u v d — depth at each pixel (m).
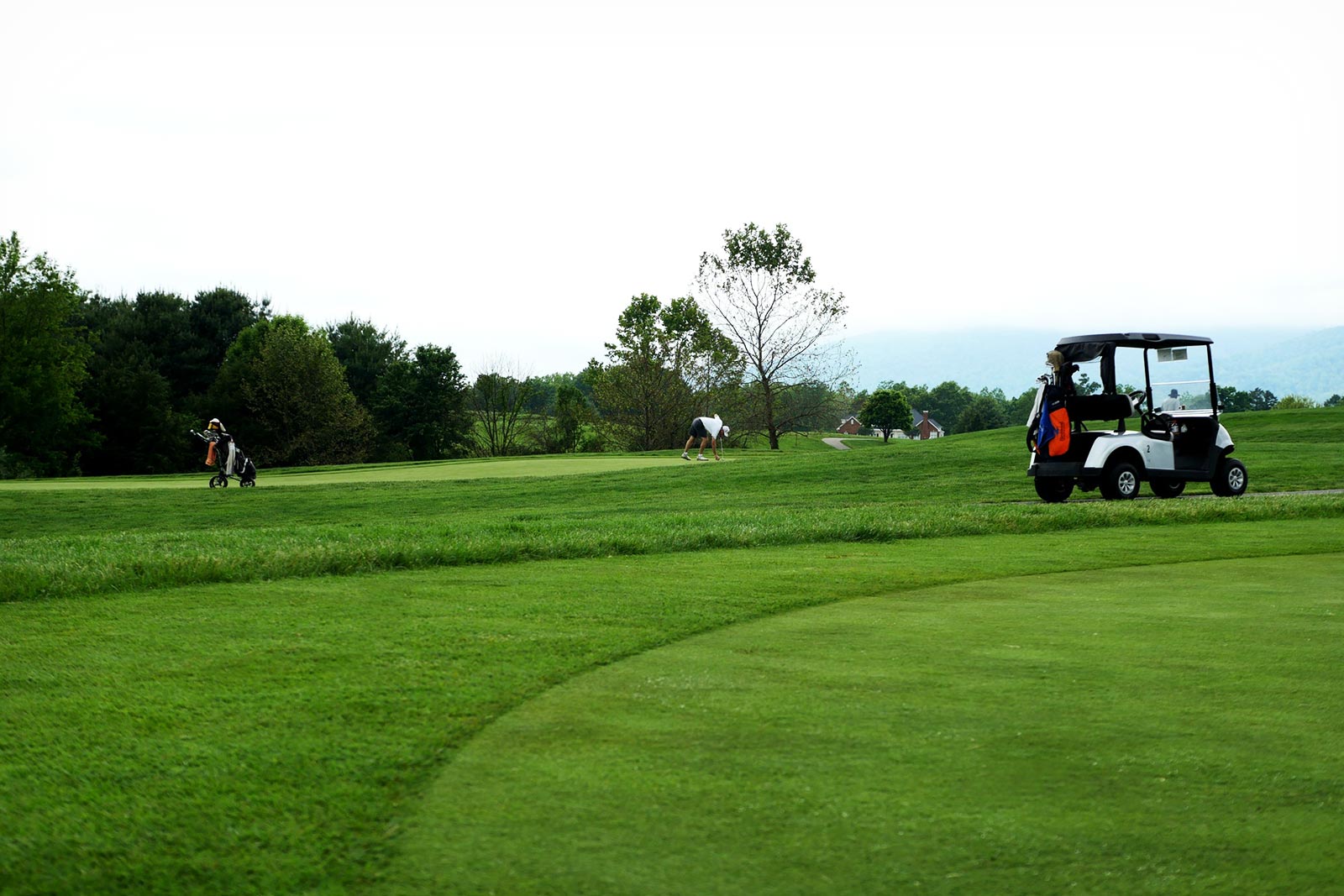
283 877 2.42
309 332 62.84
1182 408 14.13
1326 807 2.78
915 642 5.06
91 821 2.76
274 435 57.28
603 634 5.31
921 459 22.08
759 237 47.84
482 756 3.29
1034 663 4.52
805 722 3.63
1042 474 13.96
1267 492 15.27
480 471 25.66
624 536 9.43
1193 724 3.55
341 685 4.22
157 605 6.32
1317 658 4.58
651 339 58.25
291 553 8.06
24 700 4.02
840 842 2.57
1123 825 2.67
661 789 2.96
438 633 5.35
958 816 2.73
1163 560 8.17
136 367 55.59
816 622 5.63
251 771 3.15
